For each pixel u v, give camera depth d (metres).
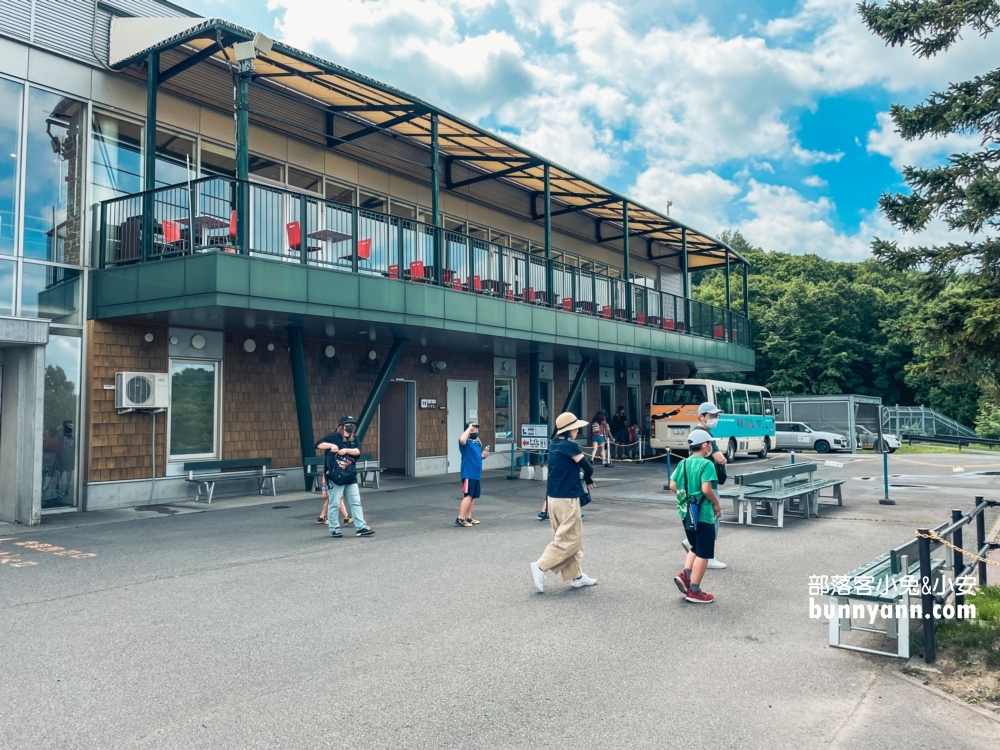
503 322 17.22
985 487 17.27
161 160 14.60
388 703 4.66
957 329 6.17
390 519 12.08
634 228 27.61
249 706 4.59
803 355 56.12
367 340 17.72
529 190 24.36
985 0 6.55
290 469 16.25
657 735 4.25
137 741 4.12
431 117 16.09
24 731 4.23
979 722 4.46
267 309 12.17
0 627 6.14
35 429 11.44
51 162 13.02
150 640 5.83
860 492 16.23
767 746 4.14
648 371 30.95
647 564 8.67
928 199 7.07
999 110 6.68
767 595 7.33
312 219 14.71
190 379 14.70
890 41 7.13
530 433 18.75
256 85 16.16
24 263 12.51
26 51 12.79
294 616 6.48
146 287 12.44
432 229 15.98
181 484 14.27
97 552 9.26
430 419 20.42
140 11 14.65
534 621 6.40
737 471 21.25
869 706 4.68
